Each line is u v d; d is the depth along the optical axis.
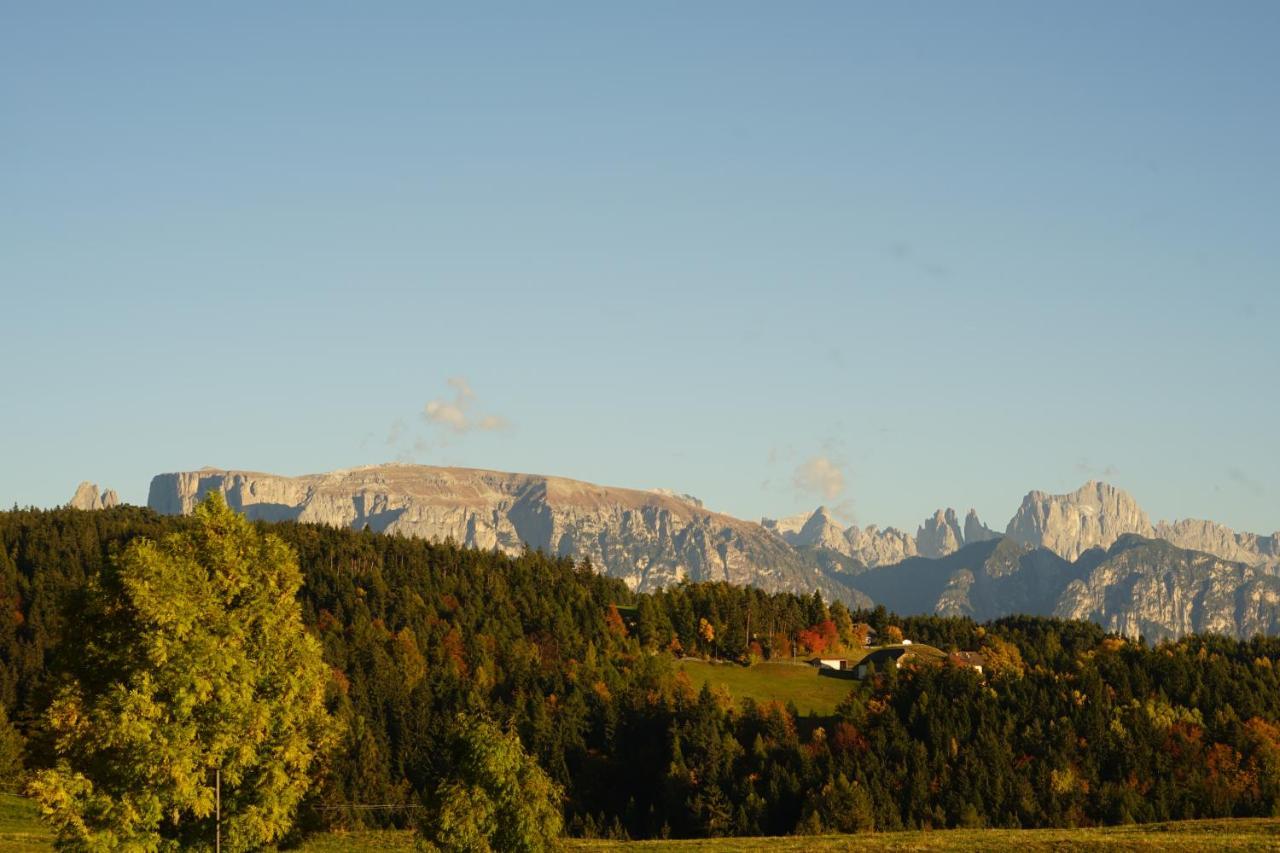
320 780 53.00
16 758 121.81
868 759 162.25
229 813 48.12
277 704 50.19
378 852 73.31
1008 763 163.38
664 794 163.25
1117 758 166.12
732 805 153.62
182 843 47.56
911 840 78.12
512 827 51.25
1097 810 150.62
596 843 81.06
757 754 168.75
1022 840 75.75
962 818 147.25
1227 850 69.44
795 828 145.25
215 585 50.91
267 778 48.41
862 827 142.88
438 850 51.84
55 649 50.22
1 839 70.44
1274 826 86.50
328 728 52.50
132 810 45.44
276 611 51.59
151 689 46.56
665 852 75.06
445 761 52.94
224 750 47.62
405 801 154.25
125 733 45.34
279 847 52.53
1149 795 156.25
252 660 49.94
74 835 45.16
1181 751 168.00
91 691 48.97
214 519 52.50
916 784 154.50
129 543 50.47
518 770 52.31
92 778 47.06
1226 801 152.12
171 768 45.47
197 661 47.31
